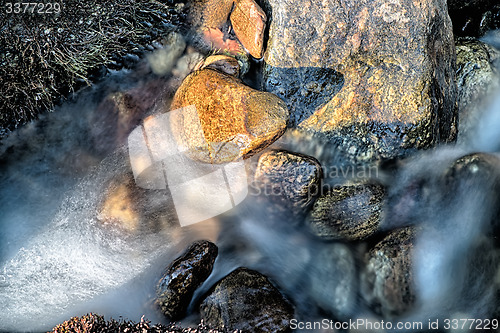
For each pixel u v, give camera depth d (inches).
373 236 89.0
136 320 83.5
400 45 90.8
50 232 90.2
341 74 92.1
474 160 90.7
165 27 97.7
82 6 95.9
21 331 83.4
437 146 92.4
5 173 95.2
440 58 93.0
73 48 95.0
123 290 85.8
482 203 89.0
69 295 85.6
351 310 85.9
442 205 90.4
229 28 97.4
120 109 96.0
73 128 96.1
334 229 88.9
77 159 95.0
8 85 93.5
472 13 106.3
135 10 96.7
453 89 94.8
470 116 96.7
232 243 90.4
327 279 88.0
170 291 84.0
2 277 87.0
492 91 97.3
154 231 88.8
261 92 88.4
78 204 91.6
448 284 85.0
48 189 93.9
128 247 88.0
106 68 97.2
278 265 89.3
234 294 84.4
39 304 85.0
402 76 90.2
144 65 97.6
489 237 87.3
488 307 83.8
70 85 95.6
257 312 83.4
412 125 89.6
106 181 92.0
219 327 82.2
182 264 85.2
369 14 91.3
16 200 93.4
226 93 88.4
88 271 87.1
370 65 91.5
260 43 94.2
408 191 91.4
